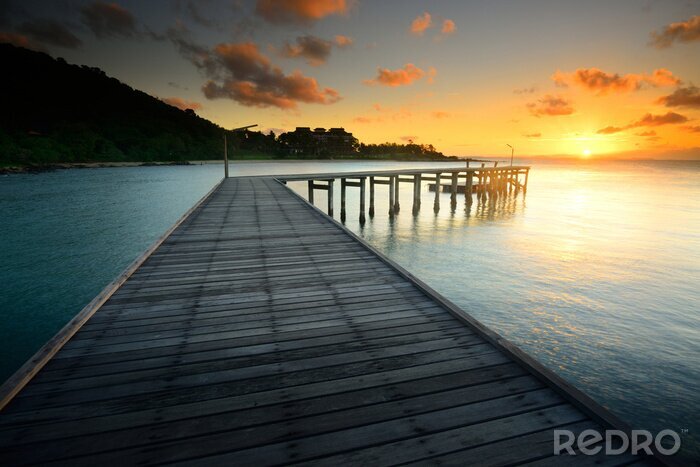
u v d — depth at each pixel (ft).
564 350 26.71
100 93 620.08
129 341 11.26
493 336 11.24
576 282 41.50
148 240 64.90
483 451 7.07
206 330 12.05
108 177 222.28
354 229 75.56
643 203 116.78
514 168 146.92
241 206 40.93
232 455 6.93
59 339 10.75
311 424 7.77
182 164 428.15
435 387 9.07
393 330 12.13
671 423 19.24
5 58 571.69
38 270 47.24
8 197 122.42
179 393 8.79
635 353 26.23
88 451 6.98
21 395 8.57
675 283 41.19
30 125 431.43
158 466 6.66
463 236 67.36
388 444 7.24
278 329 12.17
